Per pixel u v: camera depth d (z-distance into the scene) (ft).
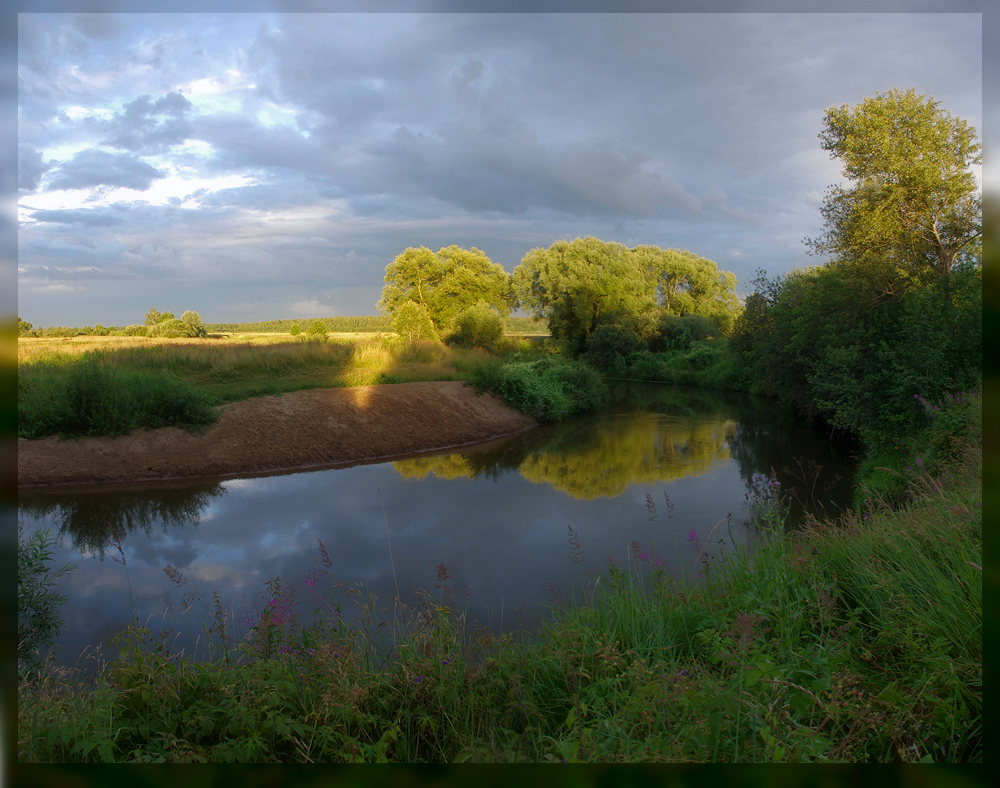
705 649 13.28
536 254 159.94
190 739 10.66
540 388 75.10
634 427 67.82
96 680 12.37
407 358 94.48
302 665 12.92
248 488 41.65
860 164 49.06
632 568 23.00
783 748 8.36
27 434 44.45
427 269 166.61
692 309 182.09
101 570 26.14
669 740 8.82
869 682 10.87
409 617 18.71
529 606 21.07
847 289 48.11
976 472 18.39
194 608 21.93
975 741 9.12
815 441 55.47
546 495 37.83
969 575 11.34
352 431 54.65
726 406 84.74
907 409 38.01
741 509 32.14
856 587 14.73
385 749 9.87
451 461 51.47
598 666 12.58
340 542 29.45
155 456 45.24
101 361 55.06
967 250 43.27
